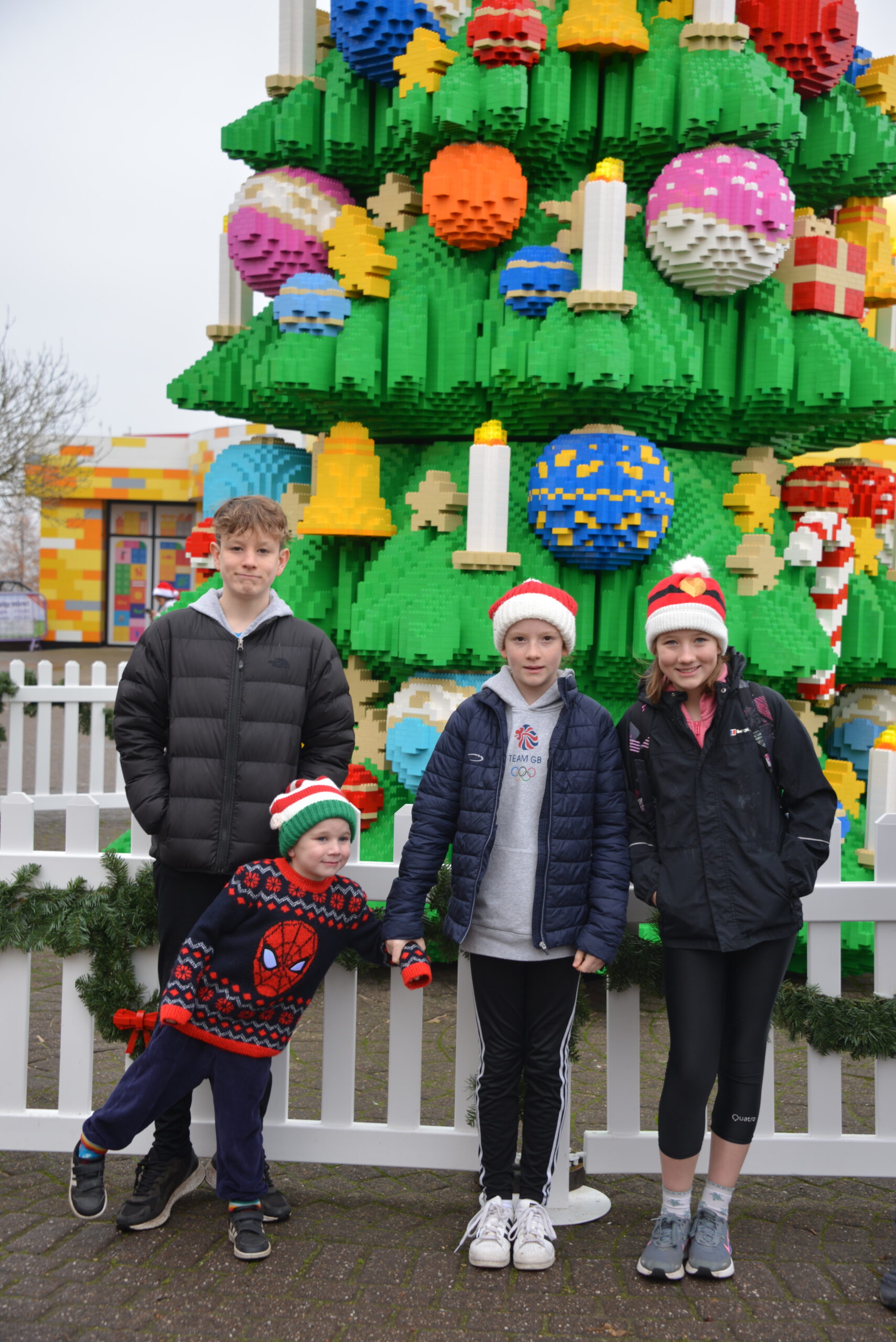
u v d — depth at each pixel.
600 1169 3.05
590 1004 4.48
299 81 5.41
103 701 7.92
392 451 5.56
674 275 4.95
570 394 4.89
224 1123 2.69
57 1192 2.98
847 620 5.57
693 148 4.98
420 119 4.91
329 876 2.71
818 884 3.08
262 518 2.75
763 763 2.68
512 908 2.76
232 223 5.38
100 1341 2.33
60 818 8.15
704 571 2.75
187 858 2.74
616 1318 2.47
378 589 5.18
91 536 26.75
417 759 5.02
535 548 5.09
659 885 2.66
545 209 5.14
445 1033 4.32
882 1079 3.07
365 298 5.17
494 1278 2.63
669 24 5.08
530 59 4.90
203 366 5.63
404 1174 3.20
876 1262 2.73
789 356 5.10
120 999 3.07
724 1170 2.68
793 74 5.11
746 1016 2.67
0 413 20.36
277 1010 2.68
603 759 2.82
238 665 2.79
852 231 5.66
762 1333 2.43
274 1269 2.63
